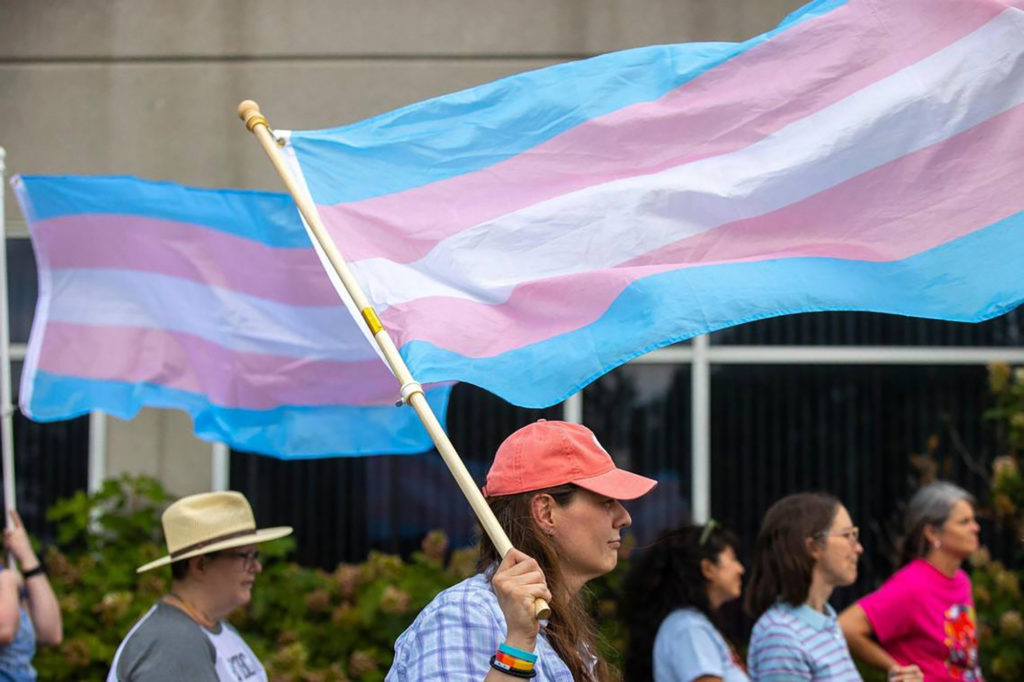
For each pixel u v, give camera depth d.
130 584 6.29
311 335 4.54
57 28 6.89
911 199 3.24
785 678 4.42
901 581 5.23
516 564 2.49
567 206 3.34
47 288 4.78
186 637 3.92
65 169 6.87
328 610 6.36
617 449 6.84
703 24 6.76
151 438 6.82
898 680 4.88
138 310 4.73
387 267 3.36
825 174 3.29
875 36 3.36
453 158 3.50
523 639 2.43
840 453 6.82
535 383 3.08
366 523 6.85
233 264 4.59
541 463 2.78
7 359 4.95
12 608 4.64
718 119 3.40
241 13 6.85
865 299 3.12
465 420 6.88
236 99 6.84
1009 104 3.22
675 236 3.30
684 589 4.68
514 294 3.23
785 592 4.53
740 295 3.09
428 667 2.60
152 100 6.87
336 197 3.48
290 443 4.59
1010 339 6.82
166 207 4.62
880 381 6.84
